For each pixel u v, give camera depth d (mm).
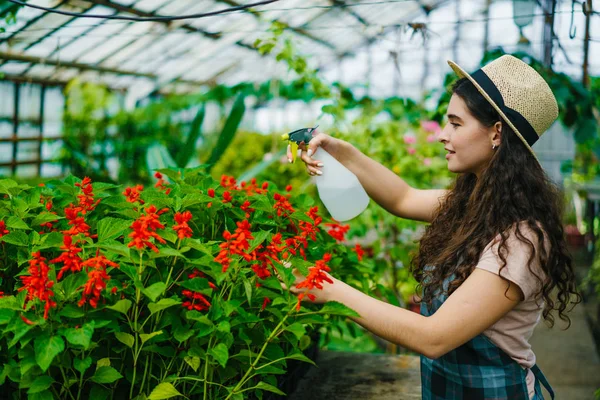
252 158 6562
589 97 2979
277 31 3406
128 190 1486
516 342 1289
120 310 1159
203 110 3451
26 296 1193
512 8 2529
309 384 1982
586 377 3748
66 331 1101
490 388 1286
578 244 6762
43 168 5762
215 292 1314
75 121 6012
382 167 1740
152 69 7059
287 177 5367
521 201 1257
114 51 5770
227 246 1193
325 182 1615
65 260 1134
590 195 6105
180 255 1153
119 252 1163
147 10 4625
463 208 1483
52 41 4059
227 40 6254
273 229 1586
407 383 1996
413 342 1189
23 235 1333
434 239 1493
